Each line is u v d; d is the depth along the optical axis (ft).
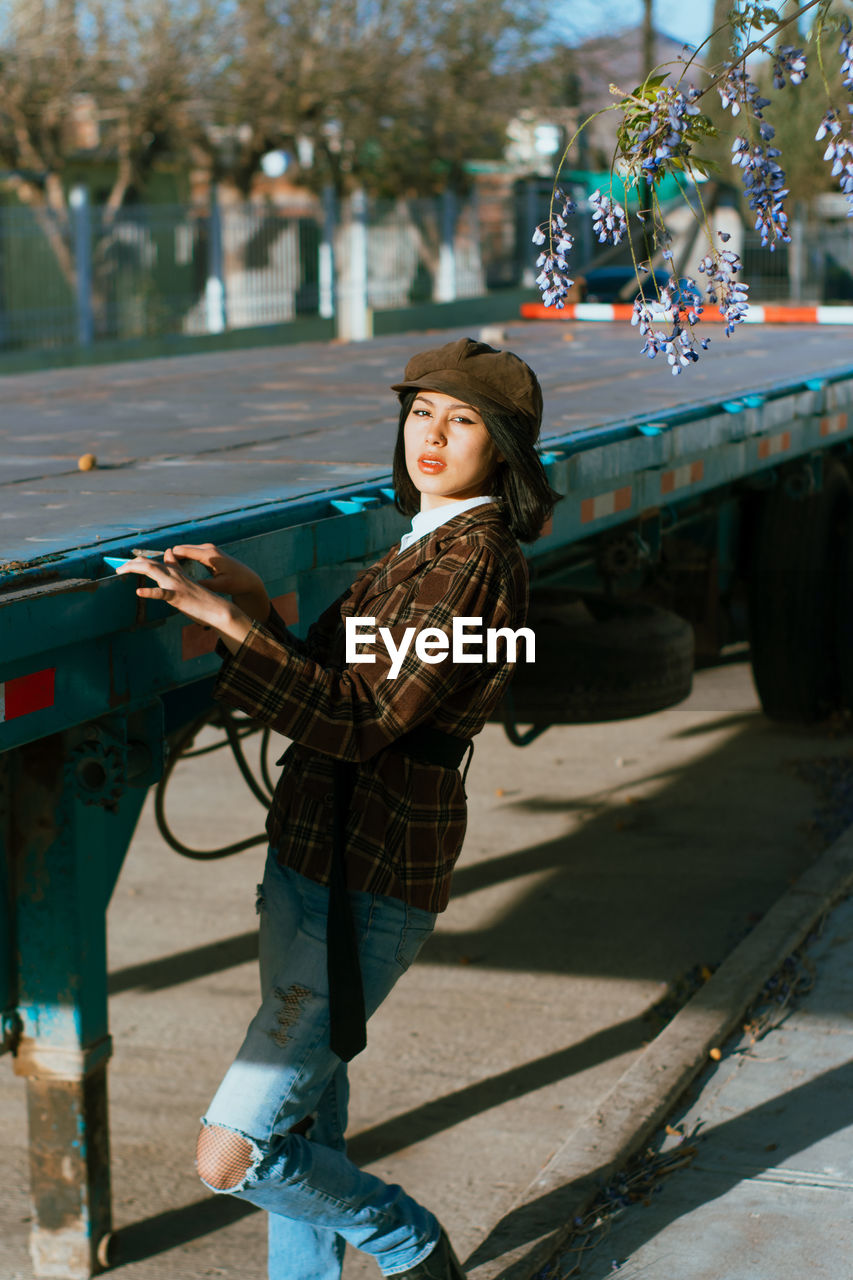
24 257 51.39
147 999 16.15
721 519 21.67
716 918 17.90
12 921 10.69
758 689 24.50
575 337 29.81
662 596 20.18
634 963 16.72
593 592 18.08
